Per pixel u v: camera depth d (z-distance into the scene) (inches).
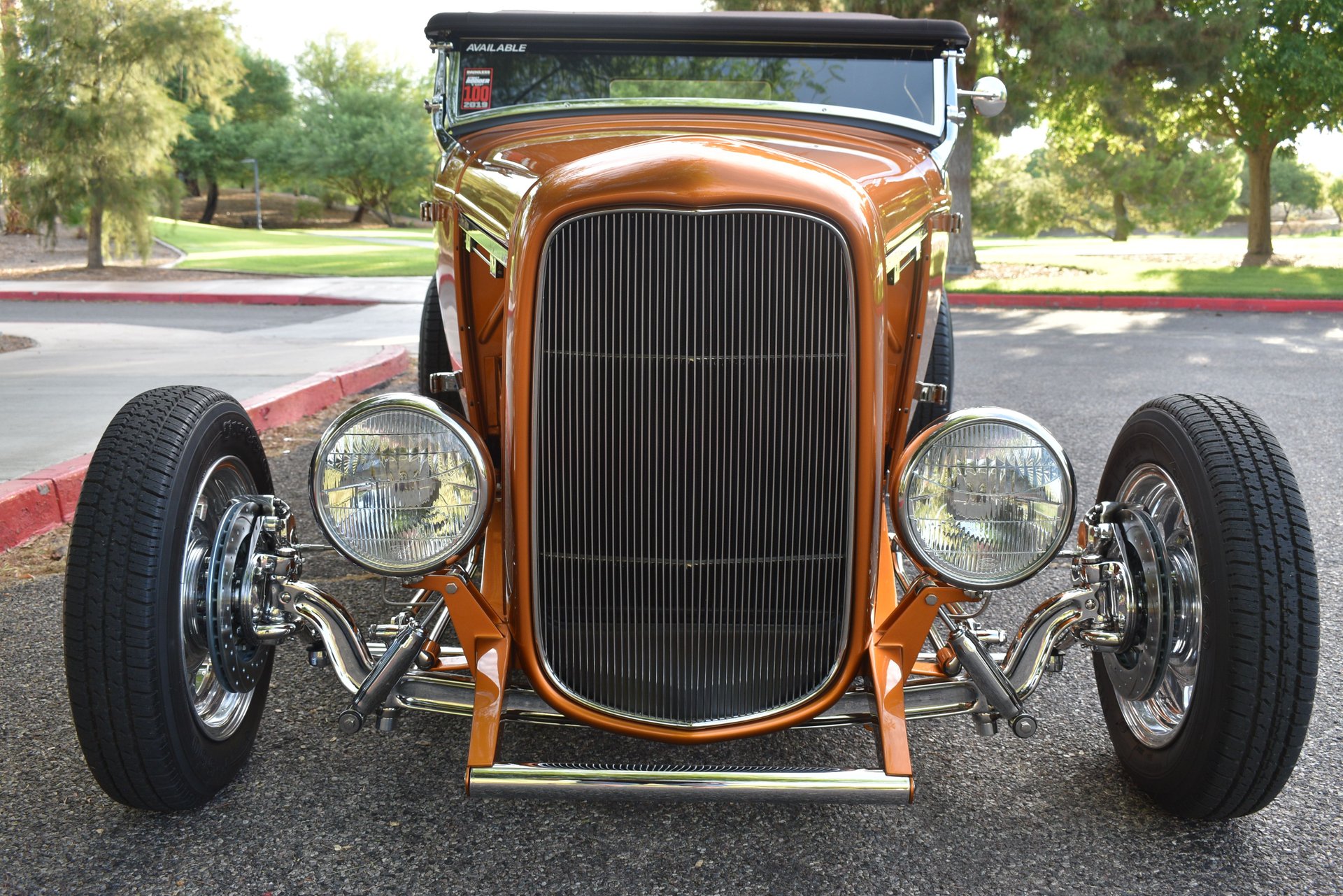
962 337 387.5
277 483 187.0
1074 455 200.8
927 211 102.2
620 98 125.2
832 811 89.3
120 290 624.7
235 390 258.8
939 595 84.4
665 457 79.2
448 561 81.7
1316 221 2751.0
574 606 82.7
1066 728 104.1
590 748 99.3
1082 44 553.3
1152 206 1475.1
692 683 83.0
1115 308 508.1
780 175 75.9
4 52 746.2
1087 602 87.7
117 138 758.5
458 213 103.3
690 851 83.3
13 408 237.1
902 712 82.0
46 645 120.3
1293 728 79.2
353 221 2942.9
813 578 81.8
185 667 84.7
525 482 80.4
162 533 82.2
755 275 75.9
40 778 93.1
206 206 2837.1
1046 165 1566.2
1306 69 697.0
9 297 607.5
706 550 81.0
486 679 82.9
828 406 78.3
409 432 80.6
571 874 80.1
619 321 77.0
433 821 87.0
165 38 754.8
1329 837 85.2
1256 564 80.4
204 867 80.5
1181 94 660.1
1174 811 87.4
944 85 125.0
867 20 122.1
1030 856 82.5
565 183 76.7
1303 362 318.7
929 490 81.4
